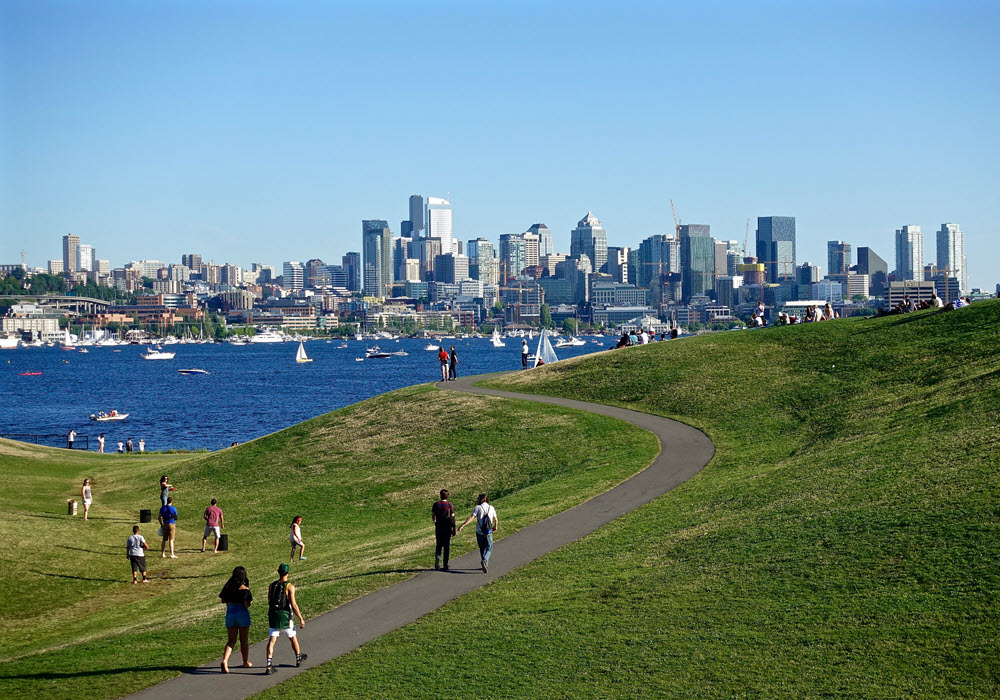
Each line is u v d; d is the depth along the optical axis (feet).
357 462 209.36
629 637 83.92
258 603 112.06
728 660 77.46
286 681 81.66
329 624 95.71
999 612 77.10
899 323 240.32
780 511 113.29
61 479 238.68
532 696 74.84
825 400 192.65
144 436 519.60
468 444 204.85
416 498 179.93
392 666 82.74
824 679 72.64
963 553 88.12
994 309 226.17
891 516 101.24
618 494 143.33
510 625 89.76
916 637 76.28
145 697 80.12
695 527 115.55
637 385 232.73
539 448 192.75
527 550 116.88
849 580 88.48
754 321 297.94
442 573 110.22
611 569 104.17
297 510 184.14
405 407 241.76
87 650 96.58
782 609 85.30
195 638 97.50
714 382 223.51
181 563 155.84
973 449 115.96
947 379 179.42
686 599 91.25
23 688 84.33
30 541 161.38
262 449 232.73
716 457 164.86
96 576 146.51
